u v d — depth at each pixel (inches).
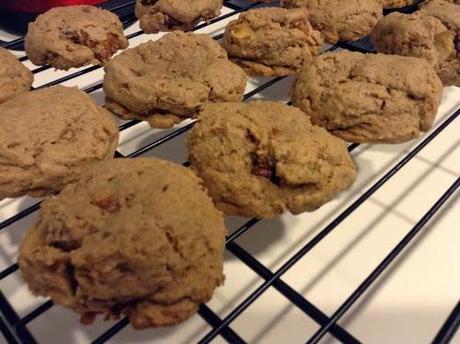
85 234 4.3
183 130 6.5
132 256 4.0
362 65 6.4
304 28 7.4
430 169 6.6
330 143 5.3
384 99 6.0
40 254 4.3
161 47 7.0
